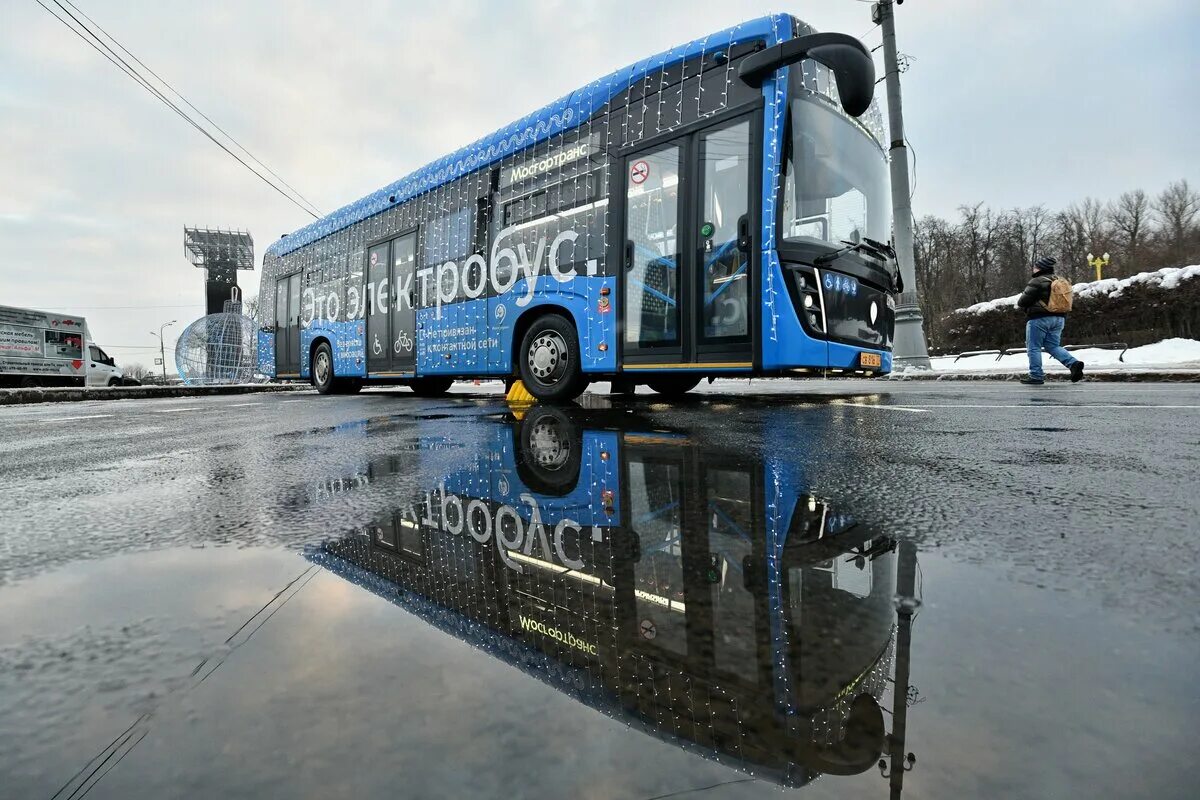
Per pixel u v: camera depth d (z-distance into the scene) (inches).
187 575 39.0
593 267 222.8
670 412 174.6
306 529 51.1
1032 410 156.9
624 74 222.4
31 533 50.5
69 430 160.6
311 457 96.5
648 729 21.0
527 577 38.1
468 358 274.2
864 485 66.5
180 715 22.4
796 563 39.8
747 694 23.0
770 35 189.3
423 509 58.1
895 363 449.1
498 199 260.8
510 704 22.8
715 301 195.0
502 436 121.0
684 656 26.5
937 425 127.7
